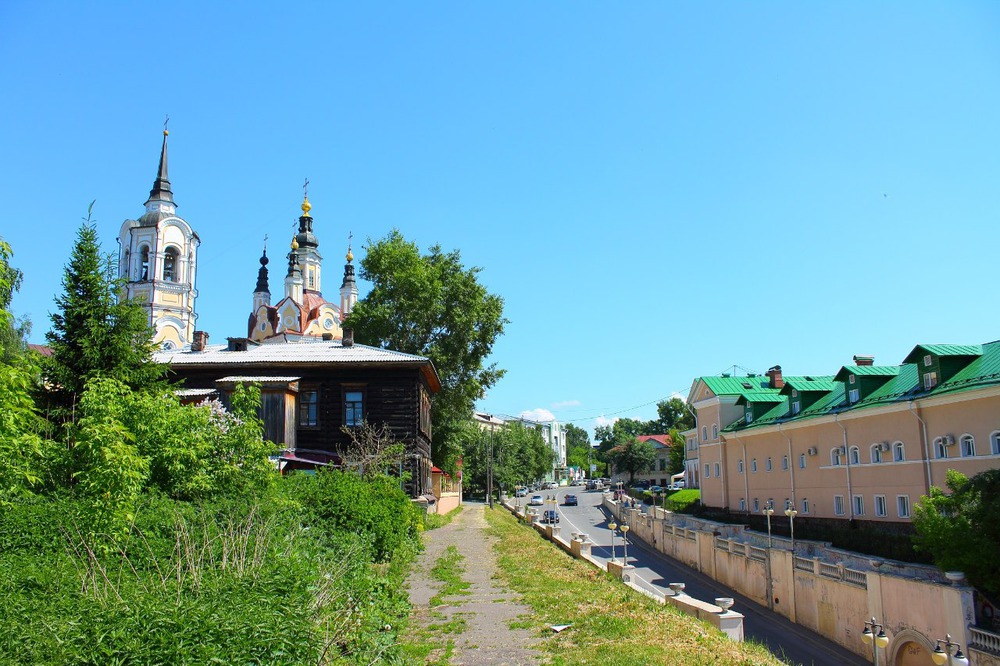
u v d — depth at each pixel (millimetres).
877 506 32688
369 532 18875
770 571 30859
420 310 49531
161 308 68062
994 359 28062
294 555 11312
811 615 27562
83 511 12023
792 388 42156
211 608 7598
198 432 17125
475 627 13531
